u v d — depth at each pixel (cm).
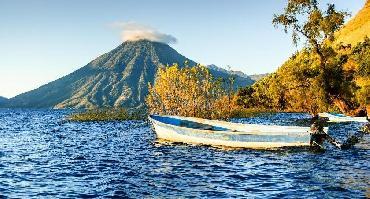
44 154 3178
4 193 1764
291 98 8769
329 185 1786
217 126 3762
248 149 3141
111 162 2647
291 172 2134
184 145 3484
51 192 1786
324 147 3142
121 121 7712
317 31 5516
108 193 1748
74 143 4056
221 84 6088
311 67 6103
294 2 5516
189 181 1970
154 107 6059
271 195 1638
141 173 2214
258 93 10531
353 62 7619
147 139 4175
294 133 2922
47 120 11100
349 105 6438
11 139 4725
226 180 1975
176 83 5884
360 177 1945
